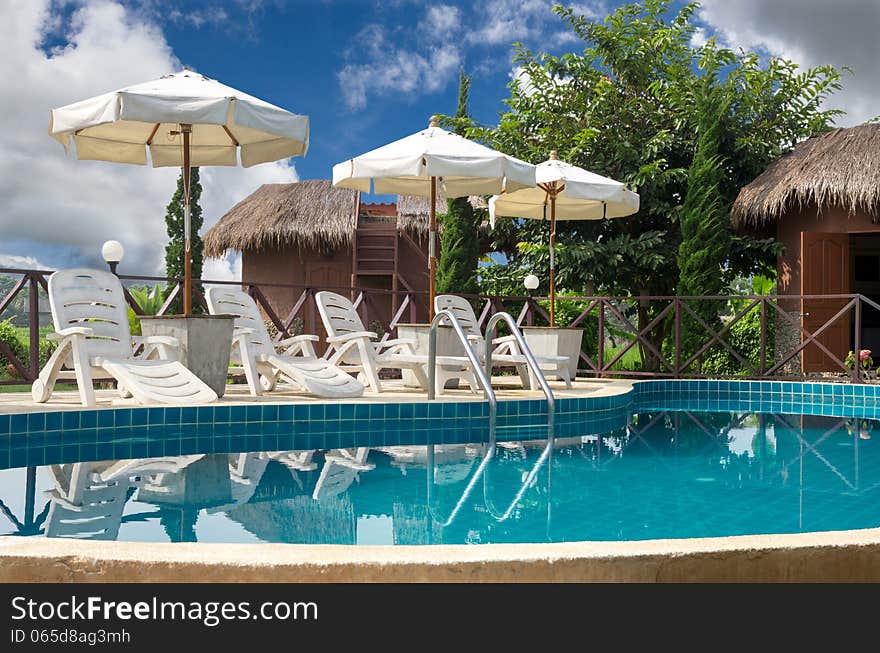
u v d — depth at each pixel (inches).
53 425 170.1
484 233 591.5
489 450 178.4
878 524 107.6
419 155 257.1
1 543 68.9
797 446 188.1
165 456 165.2
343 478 139.0
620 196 323.0
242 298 260.2
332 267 663.8
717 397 334.6
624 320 395.5
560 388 294.4
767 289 525.7
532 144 520.7
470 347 215.2
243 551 67.4
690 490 131.6
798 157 432.5
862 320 577.6
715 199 414.6
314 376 236.7
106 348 207.6
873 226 410.6
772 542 72.0
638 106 497.0
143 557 65.6
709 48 506.0
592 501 121.6
